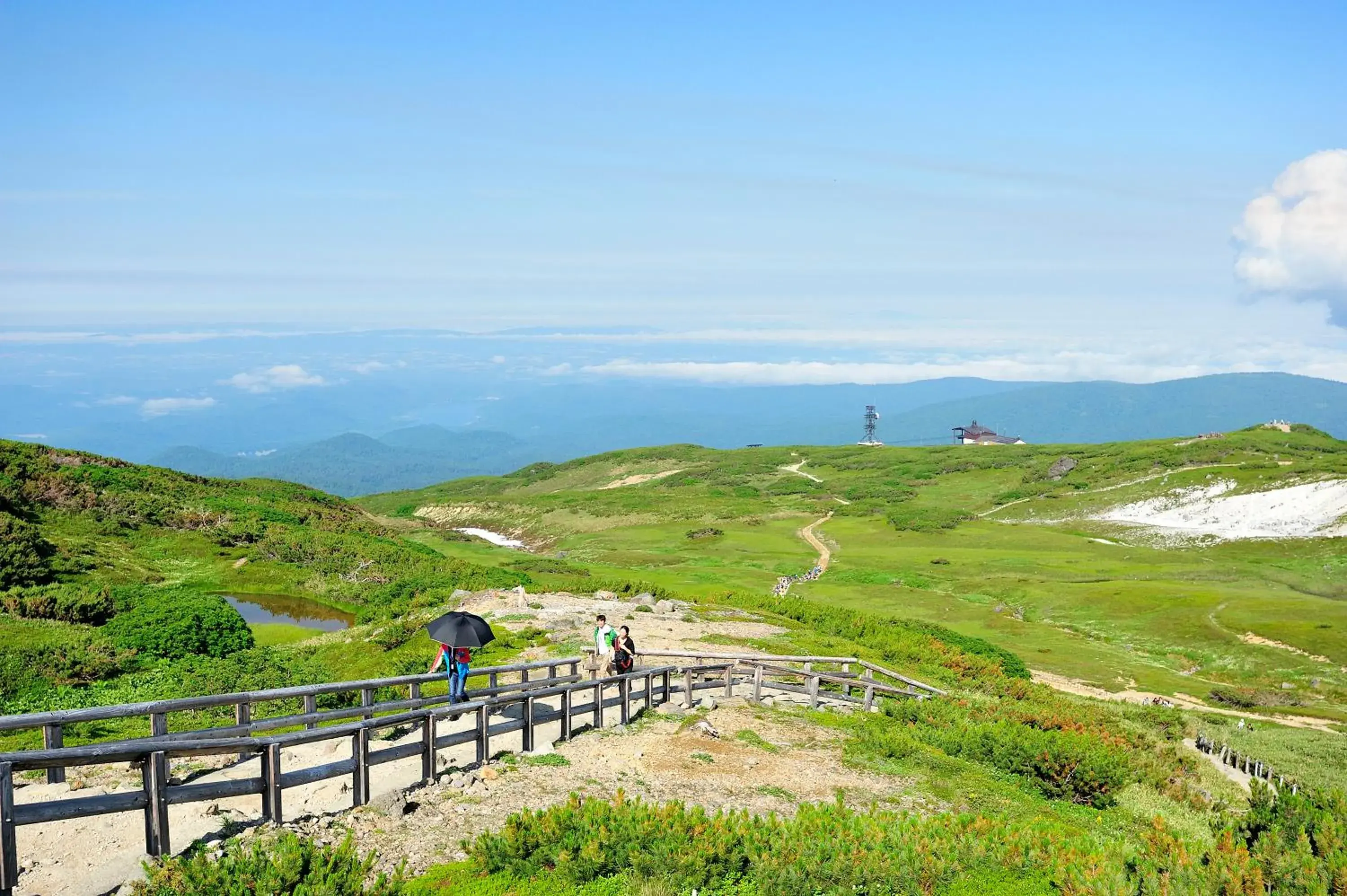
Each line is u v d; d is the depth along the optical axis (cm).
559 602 4481
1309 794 1507
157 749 1081
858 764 1938
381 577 5619
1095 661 5766
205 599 3856
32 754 964
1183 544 10488
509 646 3244
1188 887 1141
